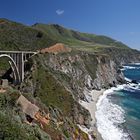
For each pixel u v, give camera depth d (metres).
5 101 28.30
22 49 97.75
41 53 85.25
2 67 78.31
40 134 25.50
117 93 105.75
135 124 60.69
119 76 145.50
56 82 68.62
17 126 23.02
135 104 83.88
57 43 114.31
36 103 38.53
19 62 67.81
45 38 114.12
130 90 114.50
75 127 46.59
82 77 103.75
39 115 32.41
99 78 120.62
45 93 61.78
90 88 105.12
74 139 40.16
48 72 71.75
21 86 62.19
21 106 29.97
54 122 36.59
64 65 94.44
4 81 50.00
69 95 65.19
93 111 70.81
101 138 50.34
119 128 57.19
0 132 20.64
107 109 74.88
